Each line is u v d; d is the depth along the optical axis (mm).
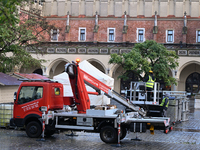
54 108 12953
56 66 43969
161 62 29188
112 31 44469
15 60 24172
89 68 23328
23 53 23906
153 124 12016
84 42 44500
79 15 45250
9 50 22672
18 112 12930
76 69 12250
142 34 43969
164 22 43531
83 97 12375
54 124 12578
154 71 29062
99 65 43906
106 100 25109
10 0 10906
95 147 11328
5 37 21578
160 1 43688
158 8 43844
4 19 11109
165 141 13070
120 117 11688
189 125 18594
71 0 45281
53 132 13672
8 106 15648
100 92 12977
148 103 15477
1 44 21891
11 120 13023
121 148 11250
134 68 28203
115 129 11938
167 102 16562
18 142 11828
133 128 12133
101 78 22547
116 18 44312
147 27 43875
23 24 25359
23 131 14969
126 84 44500
